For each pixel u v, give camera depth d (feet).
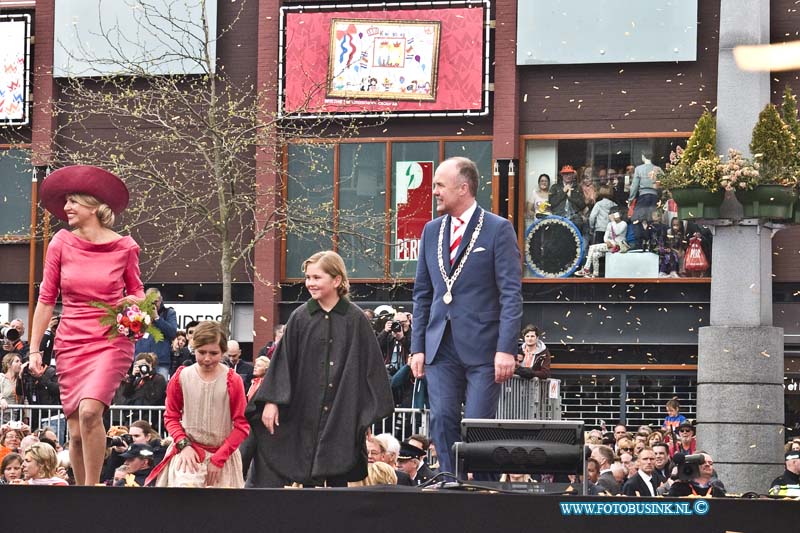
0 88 113.60
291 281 110.22
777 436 62.59
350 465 32.04
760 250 62.95
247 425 34.58
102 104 106.22
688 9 105.81
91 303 34.99
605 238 106.93
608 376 106.01
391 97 108.99
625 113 107.34
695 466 44.60
